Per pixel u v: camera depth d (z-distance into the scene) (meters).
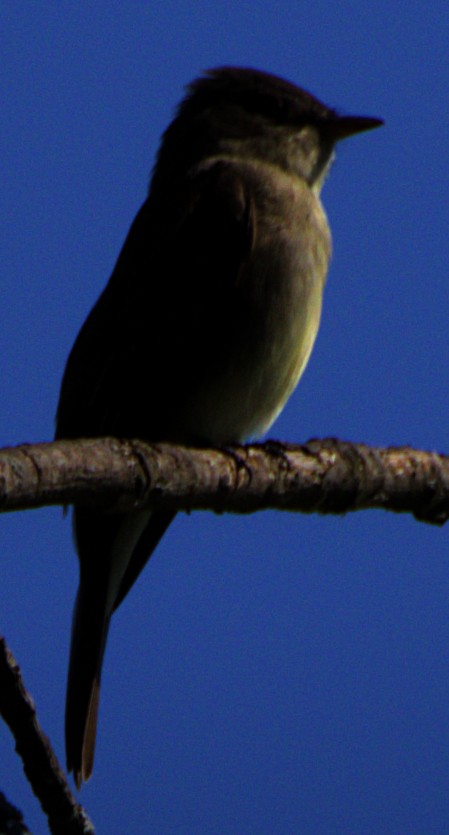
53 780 5.96
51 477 5.41
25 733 5.89
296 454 7.26
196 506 6.68
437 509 7.94
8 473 5.21
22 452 5.35
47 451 5.45
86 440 5.82
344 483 7.40
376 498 7.61
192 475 6.45
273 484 7.07
